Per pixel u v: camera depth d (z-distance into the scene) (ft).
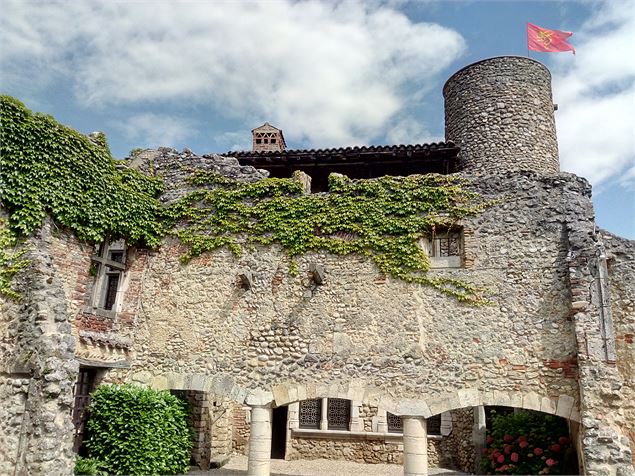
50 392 23.21
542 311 29.14
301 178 35.09
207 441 37.60
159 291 34.78
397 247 31.78
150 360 33.58
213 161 36.70
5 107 27.86
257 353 32.12
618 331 27.89
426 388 29.43
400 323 30.68
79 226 30.86
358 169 47.60
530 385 28.27
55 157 29.84
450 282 30.68
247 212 34.60
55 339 24.45
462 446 40.81
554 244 29.89
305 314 32.04
